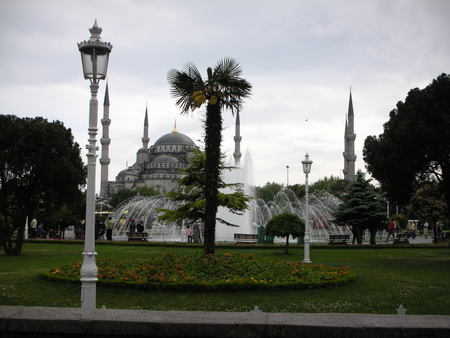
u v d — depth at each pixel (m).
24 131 25.33
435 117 24.89
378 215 38.06
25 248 31.62
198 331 6.00
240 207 23.64
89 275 10.34
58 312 6.46
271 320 6.09
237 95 19.84
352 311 12.80
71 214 49.00
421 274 19.66
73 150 27.53
